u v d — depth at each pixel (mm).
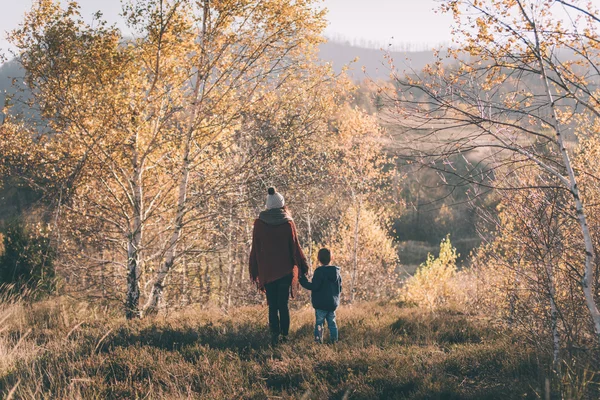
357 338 6879
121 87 10094
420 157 4969
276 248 6484
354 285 23641
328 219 22859
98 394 4500
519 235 5977
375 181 22188
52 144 10633
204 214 11312
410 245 46594
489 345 6359
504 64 4914
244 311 9383
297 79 10859
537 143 5180
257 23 9977
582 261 5754
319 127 11531
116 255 14141
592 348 4984
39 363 5297
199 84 10266
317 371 5223
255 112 10852
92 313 9234
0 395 4590
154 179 11852
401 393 4602
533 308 6402
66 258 11219
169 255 10891
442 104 4883
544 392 4328
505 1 4805
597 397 4281
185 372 5062
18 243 11258
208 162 11414
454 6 4895
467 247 42375
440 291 18875
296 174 11461
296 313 9781
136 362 5332
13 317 8234
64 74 9891
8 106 9852
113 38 10133
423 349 6359
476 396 4492
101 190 11414
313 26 10172
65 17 10039
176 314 8781
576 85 4773
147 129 10562
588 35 4766
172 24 9719
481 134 4891
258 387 4828
